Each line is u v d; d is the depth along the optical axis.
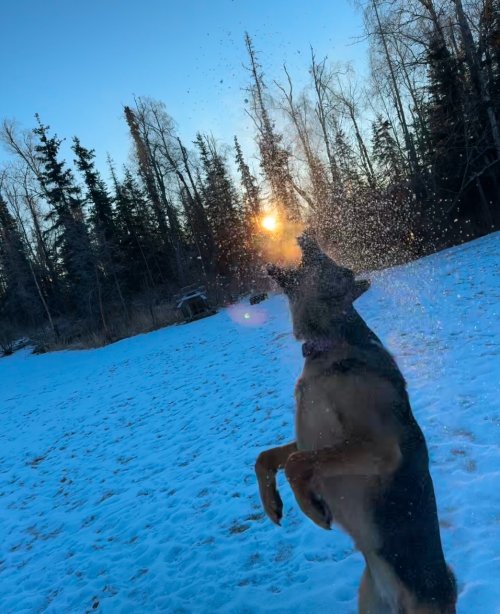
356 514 2.41
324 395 2.36
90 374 19.02
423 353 8.20
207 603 3.98
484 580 3.27
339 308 2.43
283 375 10.05
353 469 2.19
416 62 23.64
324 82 29.70
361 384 2.29
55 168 42.06
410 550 2.34
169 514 5.77
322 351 2.41
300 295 2.49
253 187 28.78
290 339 13.10
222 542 4.83
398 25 22.92
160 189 38.94
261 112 25.88
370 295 13.73
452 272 14.57
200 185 40.34
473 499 4.14
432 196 23.75
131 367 17.70
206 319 25.53
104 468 8.25
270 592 3.90
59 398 15.93
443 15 22.83
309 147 26.72
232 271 32.28
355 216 19.06
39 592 5.01
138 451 8.51
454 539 3.75
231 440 7.45
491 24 22.23
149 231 43.06
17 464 10.09
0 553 6.27
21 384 21.61
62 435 11.28
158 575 4.58
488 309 9.80
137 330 28.95
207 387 11.13
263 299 24.64
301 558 4.22
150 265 42.62
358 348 2.40
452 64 23.50
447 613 2.36
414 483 2.35
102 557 5.29
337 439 2.34
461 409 5.86
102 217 43.31
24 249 43.59
